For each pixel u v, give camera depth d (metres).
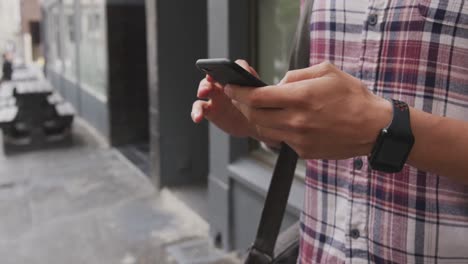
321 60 0.91
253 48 3.40
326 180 0.91
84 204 4.66
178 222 4.12
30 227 4.15
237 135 1.04
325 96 0.61
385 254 0.82
